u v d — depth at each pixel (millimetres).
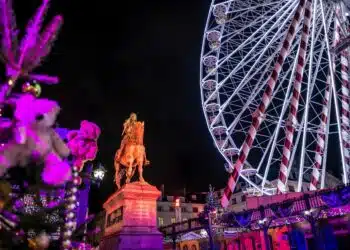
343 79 27516
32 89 4277
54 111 4355
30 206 4074
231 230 26578
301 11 27656
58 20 4668
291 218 19656
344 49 25672
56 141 4410
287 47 27547
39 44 4512
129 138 19219
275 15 34281
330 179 64562
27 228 3838
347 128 26500
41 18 4594
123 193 17391
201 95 35938
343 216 19516
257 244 25641
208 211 21625
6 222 3713
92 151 5383
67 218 4434
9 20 4285
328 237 18984
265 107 26812
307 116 30203
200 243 30578
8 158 3947
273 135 32406
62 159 4492
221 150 34281
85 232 4793
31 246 3842
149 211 17578
